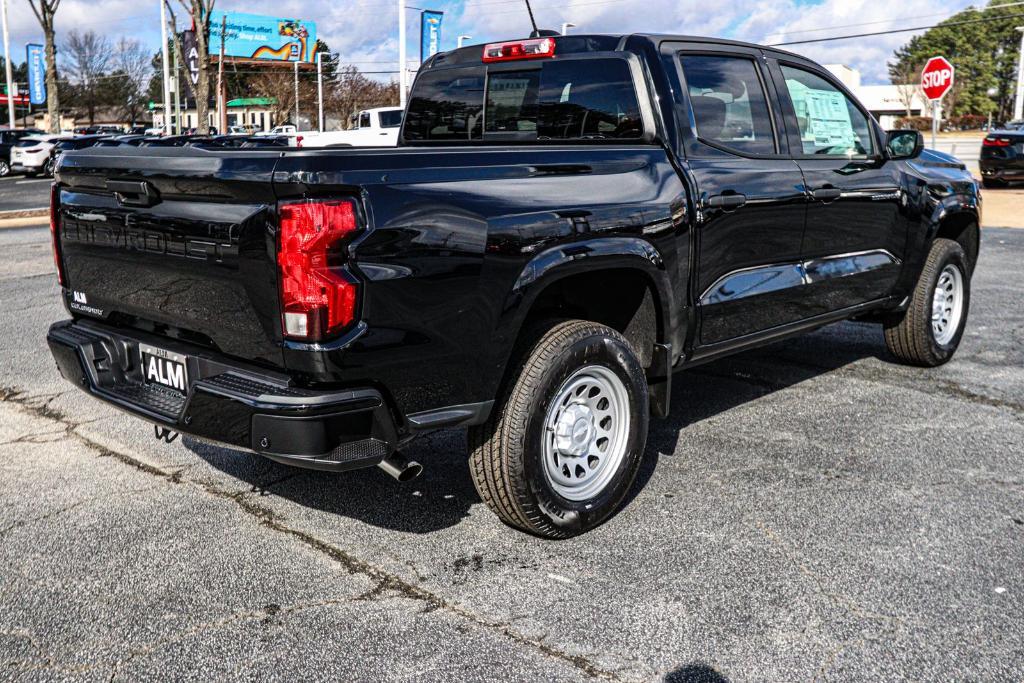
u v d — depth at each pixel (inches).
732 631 110.9
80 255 141.1
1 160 1160.8
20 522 142.7
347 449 111.8
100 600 119.0
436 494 154.3
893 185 203.2
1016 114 1574.8
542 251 126.6
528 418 127.3
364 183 108.8
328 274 106.7
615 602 118.0
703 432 185.5
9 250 467.5
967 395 210.8
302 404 108.0
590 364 134.0
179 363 126.7
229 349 119.4
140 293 130.1
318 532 139.4
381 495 153.7
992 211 619.8
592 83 161.9
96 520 143.5
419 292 113.8
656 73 155.7
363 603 118.2
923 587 121.3
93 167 130.5
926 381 223.3
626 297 151.6
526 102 172.9
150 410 126.0
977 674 102.0
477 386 122.6
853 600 118.0
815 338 274.2
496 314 122.1
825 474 161.8
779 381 224.1
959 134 3024.1
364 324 109.6
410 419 118.0
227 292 115.7
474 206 119.3
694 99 159.2
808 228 178.9
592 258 132.3
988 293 337.1
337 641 109.3
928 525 140.4
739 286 164.1
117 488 156.7
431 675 102.3
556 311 149.7
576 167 135.1
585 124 163.9
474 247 118.6
